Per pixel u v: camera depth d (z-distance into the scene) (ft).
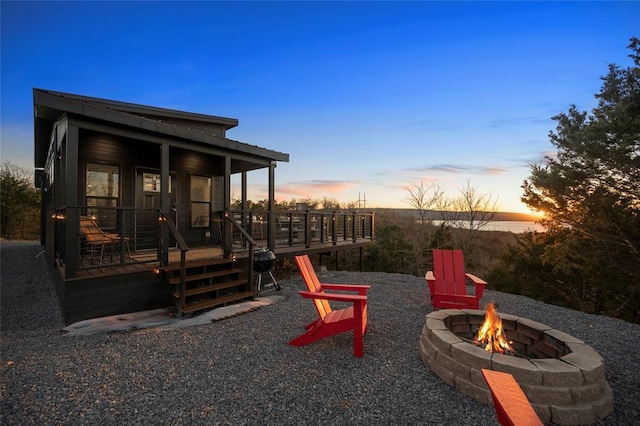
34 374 9.12
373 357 10.73
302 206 36.88
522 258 40.70
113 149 23.13
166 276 17.31
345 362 10.32
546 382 7.42
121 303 15.99
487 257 60.64
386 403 7.90
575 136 24.58
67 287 14.51
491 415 7.42
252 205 64.28
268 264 20.92
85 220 17.88
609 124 22.29
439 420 7.23
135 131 17.60
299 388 8.62
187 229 27.58
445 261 17.72
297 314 15.98
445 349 9.20
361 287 13.39
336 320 11.28
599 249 27.99
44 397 7.89
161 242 17.63
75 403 7.69
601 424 7.25
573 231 29.99
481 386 8.05
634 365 10.84
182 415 7.32
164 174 18.61
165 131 18.35
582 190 25.94
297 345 11.71
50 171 27.89
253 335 12.87
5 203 64.08
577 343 9.12
